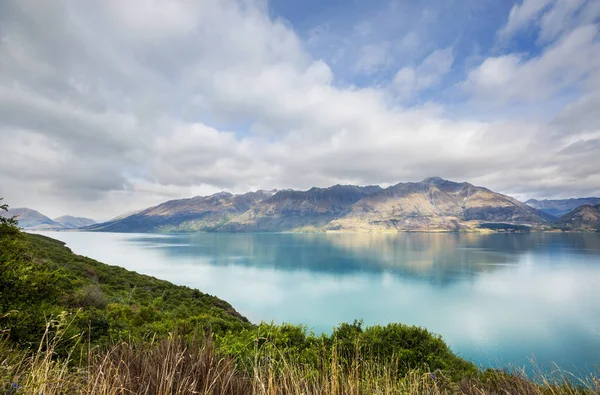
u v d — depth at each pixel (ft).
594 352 152.87
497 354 150.30
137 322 46.21
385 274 445.78
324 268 510.99
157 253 654.12
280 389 8.02
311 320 213.25
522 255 630.33
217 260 593.01
